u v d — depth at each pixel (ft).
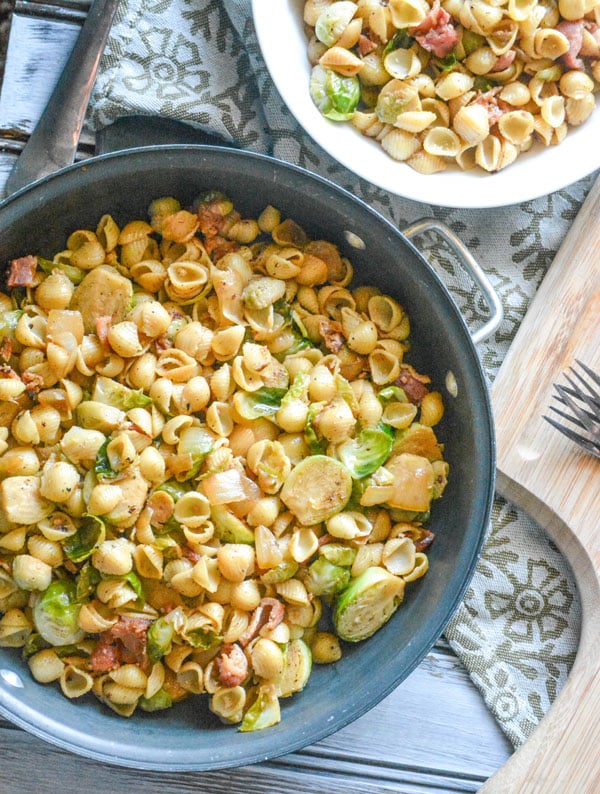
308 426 2.27
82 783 2.39
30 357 2.24
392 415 2.35
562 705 2.39
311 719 2.24
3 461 2.19
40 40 2.49
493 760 2.44
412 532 2.32
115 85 2.44
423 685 2.46
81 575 2.20
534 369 2.46
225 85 2.49
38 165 2.39
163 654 2.21
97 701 2.27
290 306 2.37
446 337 2.26
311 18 2.38
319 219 2.32
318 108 2.37
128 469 2.19
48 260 2.33
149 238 2.35
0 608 2.24
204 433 2.24
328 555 2.25
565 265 2.48
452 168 2.40
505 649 2.46
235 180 2.28
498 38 2.35
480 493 2.23
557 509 2.42
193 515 2.24
